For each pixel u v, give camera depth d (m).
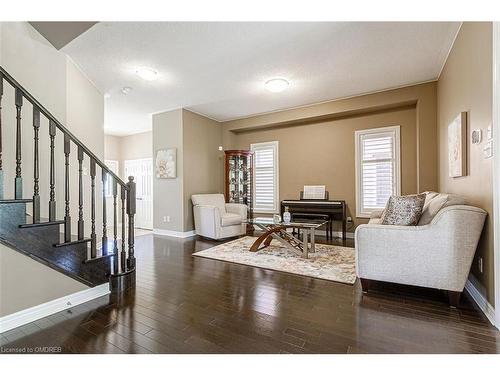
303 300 2.28
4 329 1.77
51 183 2.10
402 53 3.16
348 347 1.59
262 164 6.20
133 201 2.74
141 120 6.18
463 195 2.63
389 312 2.04
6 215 1.81
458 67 2.76
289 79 3.91
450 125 3.01
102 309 2.12
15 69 2.80
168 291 2.49
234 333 1.76
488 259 1.99
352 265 3.25
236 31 2.67
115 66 3.45
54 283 2.06
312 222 4.09
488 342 1.63
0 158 1.83
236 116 5.97
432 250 2.15
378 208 4.84
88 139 3.82
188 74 3.71
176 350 1.57
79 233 2.27
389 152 4.76
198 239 5.04
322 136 5.45
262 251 3.99
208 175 6.01
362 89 4.33
